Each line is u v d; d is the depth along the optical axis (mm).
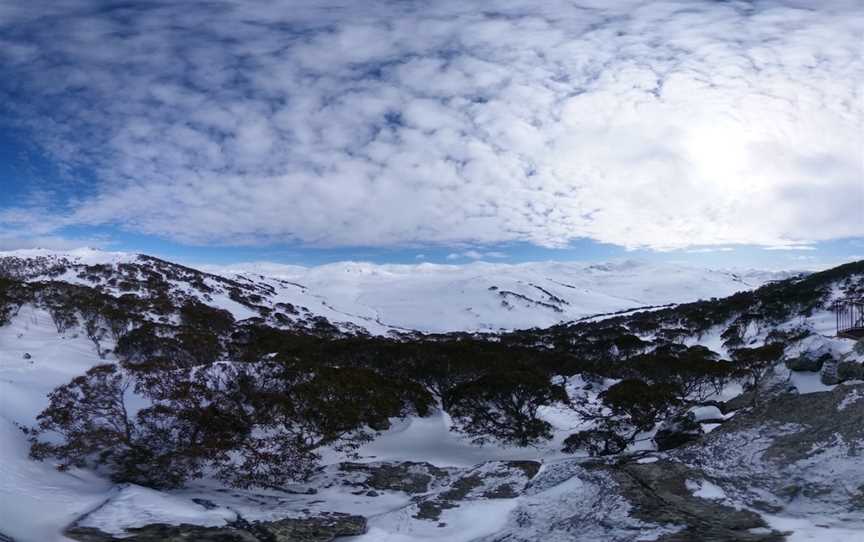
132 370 26250
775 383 22094
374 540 16781
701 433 24078
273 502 20375
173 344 48500
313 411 28078
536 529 16562
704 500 16781
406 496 21672
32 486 18516
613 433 28719
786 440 18750
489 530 17094
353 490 22391
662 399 31656
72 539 15406
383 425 33438
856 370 19859
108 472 21297
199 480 22531
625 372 50469
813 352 21609
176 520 16797
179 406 24656
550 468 21688
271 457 22828
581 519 16688
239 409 26734
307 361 37750
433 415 37844
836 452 17406
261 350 55438
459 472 24656
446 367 43312
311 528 17234
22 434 22781
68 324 55906
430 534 17219
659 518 15914
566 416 37531
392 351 49219
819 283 98750
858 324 57188
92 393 23156
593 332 112000
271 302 127250
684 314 119562
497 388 32344
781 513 15562
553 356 59250
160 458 21375
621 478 18891
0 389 27078
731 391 41719
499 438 31719
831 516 14992
